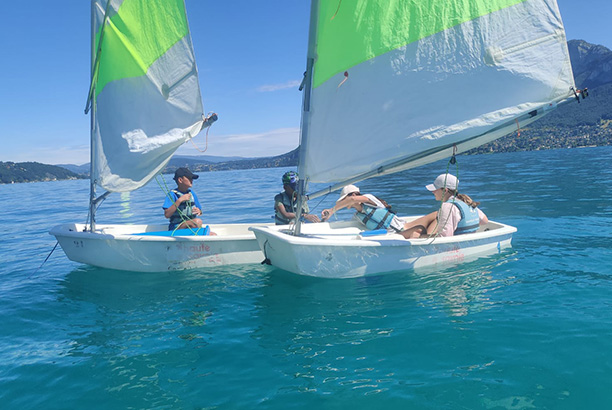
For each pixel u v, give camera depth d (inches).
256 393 88.0
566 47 154.0
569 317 116.9
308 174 171.3
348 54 159.3
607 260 170.6
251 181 1047.6
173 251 193.8
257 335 118.6
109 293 166.7
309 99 164.6
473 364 94.4
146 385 93.7
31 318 141.6
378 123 162.6
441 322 119.2
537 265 169.2
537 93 156.8
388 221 194.1
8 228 380.8
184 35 204.1
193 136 212.4
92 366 104.3
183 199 211.3
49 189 1327.5
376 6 156.6
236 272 188.2
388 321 122.6
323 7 154.6
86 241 200.5
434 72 158.7
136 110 208.5
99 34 207.6
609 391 81.3
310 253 158.4
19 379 99.0
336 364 98.6
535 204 334.0
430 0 156.6
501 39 156.6
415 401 81.5
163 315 139.3
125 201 615.8
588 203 319.0
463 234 184.7
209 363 102.8
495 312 124.0
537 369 90.6
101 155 211.3
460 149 166.7
